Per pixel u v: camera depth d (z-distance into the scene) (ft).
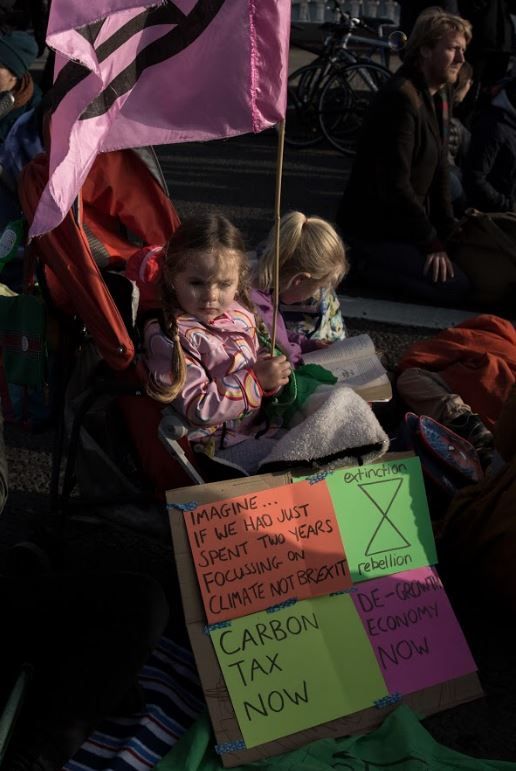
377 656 8.83
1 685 7.90
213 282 9.05
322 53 31.89
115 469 9.56
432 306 18.84
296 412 9.72
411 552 9.38
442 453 11.18
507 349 12.90
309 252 10.69
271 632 8.55
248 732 8.15
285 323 11.59
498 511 9.84
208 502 8.68
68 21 6.77
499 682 9.38
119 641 7.73
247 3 8.18
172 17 8.07
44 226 7.43
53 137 7.44
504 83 21.13
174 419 8.93
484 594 10.25
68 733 7.51
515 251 18.06
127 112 8.48
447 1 26.99
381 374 10.52
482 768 7.89
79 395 9.85
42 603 8.02
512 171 21.30
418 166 18.44
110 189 10.62
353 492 9.25
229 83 8.45
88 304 8.86
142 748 8.12
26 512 11.84
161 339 9.05
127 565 10.81
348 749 8.11
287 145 31.65
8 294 11.16
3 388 10.48
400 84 18.06
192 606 8.44
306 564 8.87
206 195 25.39
